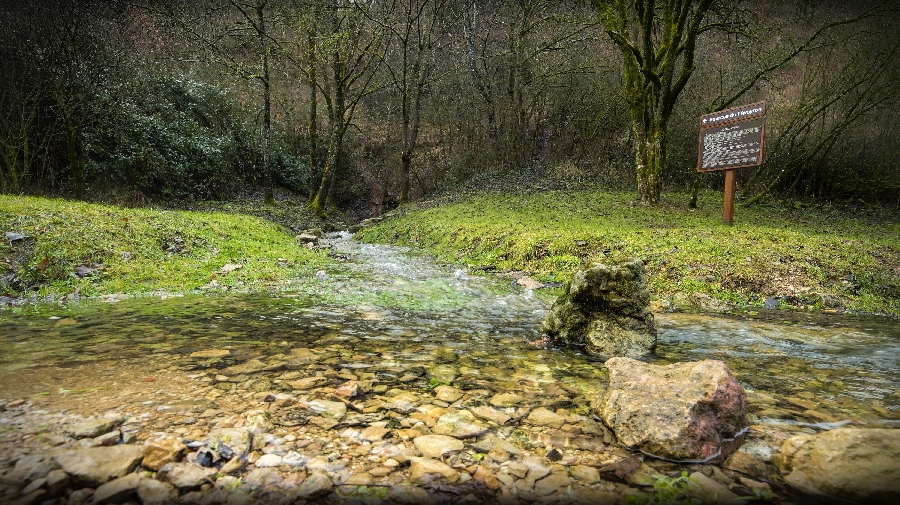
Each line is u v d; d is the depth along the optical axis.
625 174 22.02
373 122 32.47
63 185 15.47
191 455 2.20
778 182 19.66
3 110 13.81
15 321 4.66
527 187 21.28
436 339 4.63
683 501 2.04
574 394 3.26
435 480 2.13
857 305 6.55
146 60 19.61
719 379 2.73
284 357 3.79
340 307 5.91
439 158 28.05
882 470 2.06
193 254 8.30
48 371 3.23
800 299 6.76
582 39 23.39
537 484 2.14
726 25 15.16
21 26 13.83
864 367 3.94
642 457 2.43
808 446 2.28
